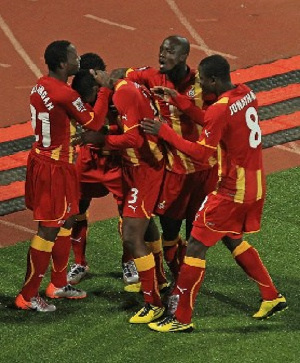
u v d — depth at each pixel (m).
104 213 34.31
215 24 48.41
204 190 28.36
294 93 42.38
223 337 27.22
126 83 26.98
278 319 28.17
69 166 27.81
